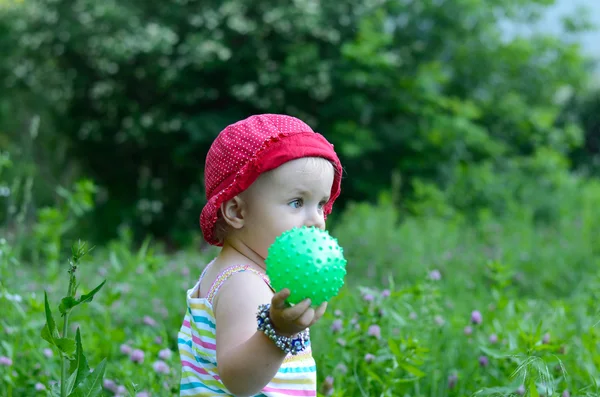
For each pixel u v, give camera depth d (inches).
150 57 677.9
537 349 126.4
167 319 187.6
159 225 700.7
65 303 80.6
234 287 85.5
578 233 410.3
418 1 655.1
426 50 658.2
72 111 727.7
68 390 81.8
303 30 634.2
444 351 149.9
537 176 637.9
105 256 301.3
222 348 83.2
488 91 686.5
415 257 324.5
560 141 696.4
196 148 674.2
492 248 379.6
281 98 666.8
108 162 732.0
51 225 211.0
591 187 600.1
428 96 629.6
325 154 88.9
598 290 187.9
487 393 112.7
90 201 214.5
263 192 87.3
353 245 346.0
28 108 724.0
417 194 583.5
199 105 692.1
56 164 709.3
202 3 660.7
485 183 591.2
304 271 75.0
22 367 139.6
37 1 694.5
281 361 79.4
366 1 669.9
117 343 156.9
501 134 687.7
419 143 617.9
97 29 671.1
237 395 82.0
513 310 164.7
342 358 133.2
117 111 723.4
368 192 618.2
